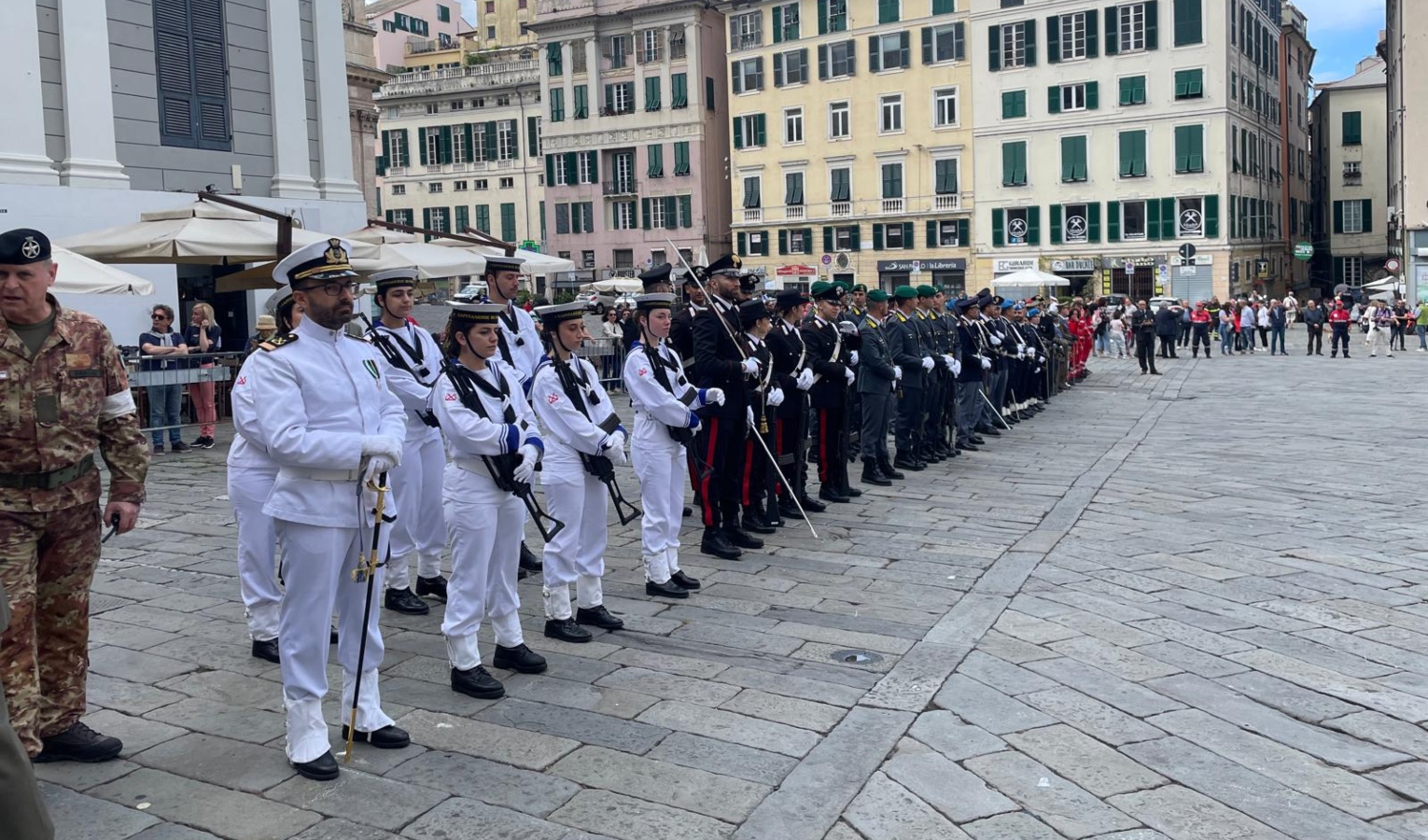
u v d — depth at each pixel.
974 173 46.44
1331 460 12.51
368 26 33.81
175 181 18.00
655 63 52.16
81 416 4.45
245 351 15.84
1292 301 42.50
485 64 59.34
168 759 4.72
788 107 50.25
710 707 5.26
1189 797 4.38
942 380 12.84
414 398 6.80
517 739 4.90
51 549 4.50
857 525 9.28
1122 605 6.87
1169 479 11.44
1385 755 4.76
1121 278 44.50
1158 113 43.03
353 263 12.77
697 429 7.41
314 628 4.54
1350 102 60.47
